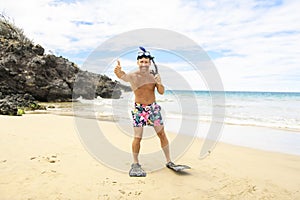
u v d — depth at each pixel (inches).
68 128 324.5
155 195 136.6
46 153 201.6
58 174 159.0
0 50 881.5
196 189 145.7
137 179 158.2
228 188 148.1
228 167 188.5
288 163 203.2
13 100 646.5
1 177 149.2
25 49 909.2
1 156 187.3
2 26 988.6
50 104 765.3
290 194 141.4
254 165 195.6
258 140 302.5
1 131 277.1
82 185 144.8
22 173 156.8
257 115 545.3
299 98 1085.8
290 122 457.7
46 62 915.4
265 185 153.6
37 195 129.6
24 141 237.1
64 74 953.5
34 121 375.9
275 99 1009.5
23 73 868.6
